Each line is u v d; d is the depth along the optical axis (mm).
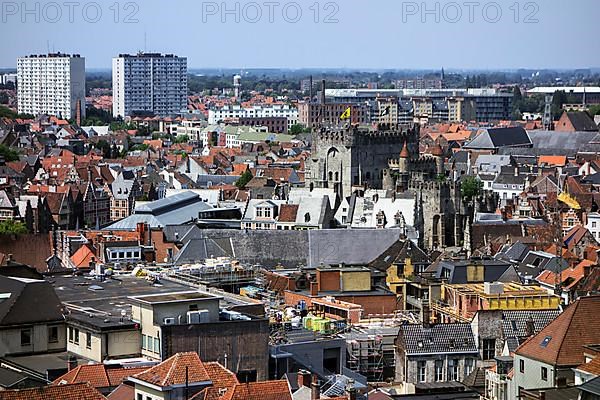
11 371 187750
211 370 172500
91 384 173875
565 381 198625
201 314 199875
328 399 176000
